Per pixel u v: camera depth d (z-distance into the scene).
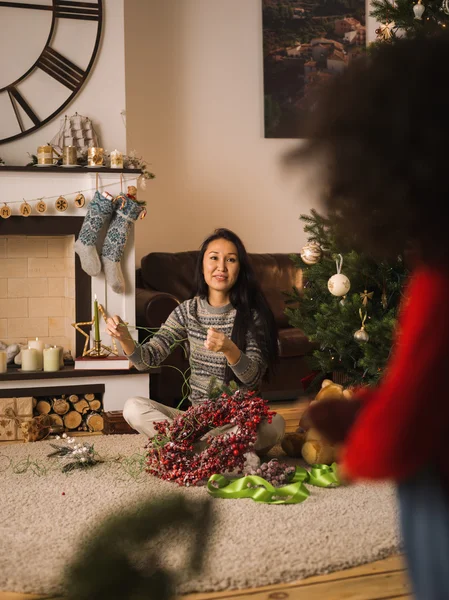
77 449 2.89
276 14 5.24
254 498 2.37
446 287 0.60
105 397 3.70
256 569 1.77
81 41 3.91
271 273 4.96
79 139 3.84
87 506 2.34
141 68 4.98
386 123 0.54
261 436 2.79
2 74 3.81
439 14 2.71
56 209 3.69
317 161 0.56
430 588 0.65
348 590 1.70
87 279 3.76
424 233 0.57
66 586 0.43
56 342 4.09
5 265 4.00
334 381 3.32
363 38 5.39
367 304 2.90
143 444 3.28
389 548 1.92
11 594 1.69
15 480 2.67
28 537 2.05
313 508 2.29
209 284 2.95
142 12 4.96
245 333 2.91
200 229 5.17
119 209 3.71
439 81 0.54
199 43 5.10
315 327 3.11
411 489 0.67
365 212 0.57
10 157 3.84
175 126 5.07
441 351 0.59
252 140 5.25
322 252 3.03
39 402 3.64
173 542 0.46
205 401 2.73
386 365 2.71
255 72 5.23
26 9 3.83
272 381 4.35
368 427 0.61
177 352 4.06
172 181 5.09
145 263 4.66
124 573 0.43
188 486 2.57
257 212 5.29
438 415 0.59
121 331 2.92
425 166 0.53
